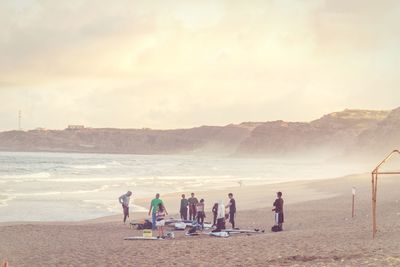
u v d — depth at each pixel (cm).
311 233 2020
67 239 2192
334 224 2458
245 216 3134
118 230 2544
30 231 2428
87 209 3803
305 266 1285
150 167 13325
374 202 1786
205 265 1405
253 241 1861
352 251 1472
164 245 1856
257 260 1441
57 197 4638
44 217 3350
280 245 1711
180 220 2767
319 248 1583
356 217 2648
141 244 1955
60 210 3709
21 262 1588
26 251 1850
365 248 1505
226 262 1436
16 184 6169
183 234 2361
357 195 4169
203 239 2081
